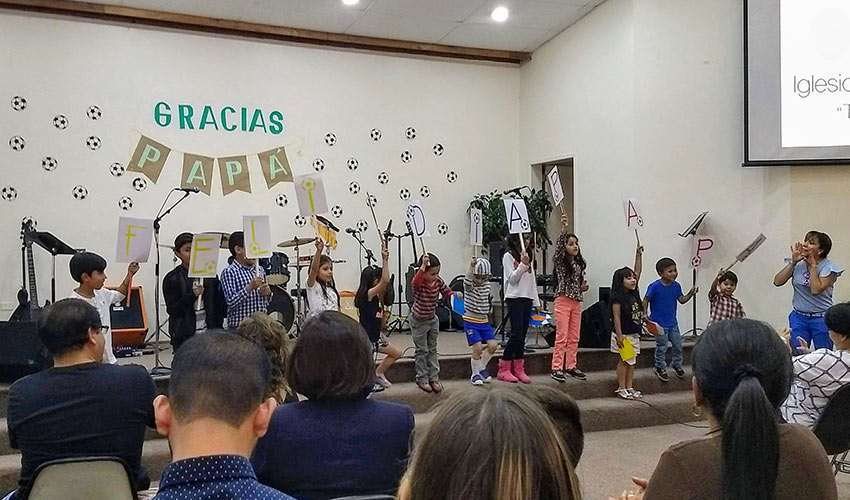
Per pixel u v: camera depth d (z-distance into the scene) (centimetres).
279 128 724
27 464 214
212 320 485
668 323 565
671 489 136
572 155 740
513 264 538
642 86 652
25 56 634
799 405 304
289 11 678
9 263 623
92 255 409
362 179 757
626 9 658
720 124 643
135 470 228
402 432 179
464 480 76
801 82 610
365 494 172
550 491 78
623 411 523
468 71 808
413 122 782
